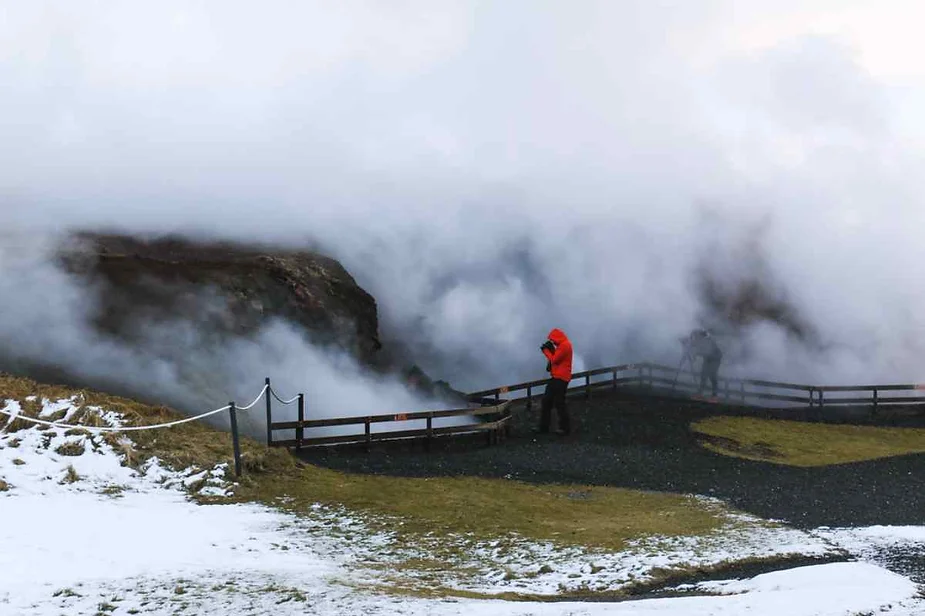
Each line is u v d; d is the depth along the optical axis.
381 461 19.05
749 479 19.41
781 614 8.99
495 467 19.19
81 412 15.92
